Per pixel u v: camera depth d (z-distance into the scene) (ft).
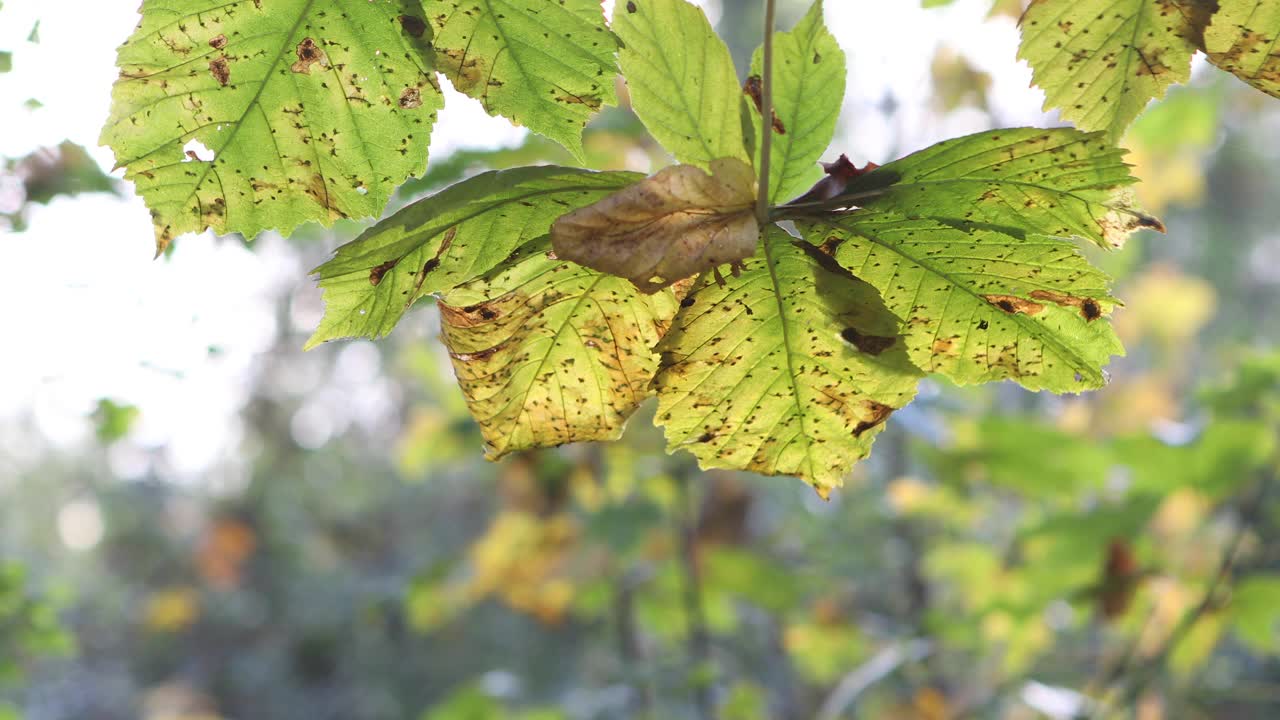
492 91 4.02
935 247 3.96
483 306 4.01
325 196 4.07
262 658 33.32
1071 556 8.13
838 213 3.92
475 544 11.81
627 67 3.96
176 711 31.96
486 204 3.92
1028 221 3.93
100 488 44.24
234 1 3.94
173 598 35.29
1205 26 4.07
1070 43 4.13
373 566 35.09
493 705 11.04
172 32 3.95
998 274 3.98
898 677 10.68
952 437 9.02
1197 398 7.93
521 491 11.09
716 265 3.85
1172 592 8.30
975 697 11.28
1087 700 8.07
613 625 12.60
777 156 3.95
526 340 4.05
